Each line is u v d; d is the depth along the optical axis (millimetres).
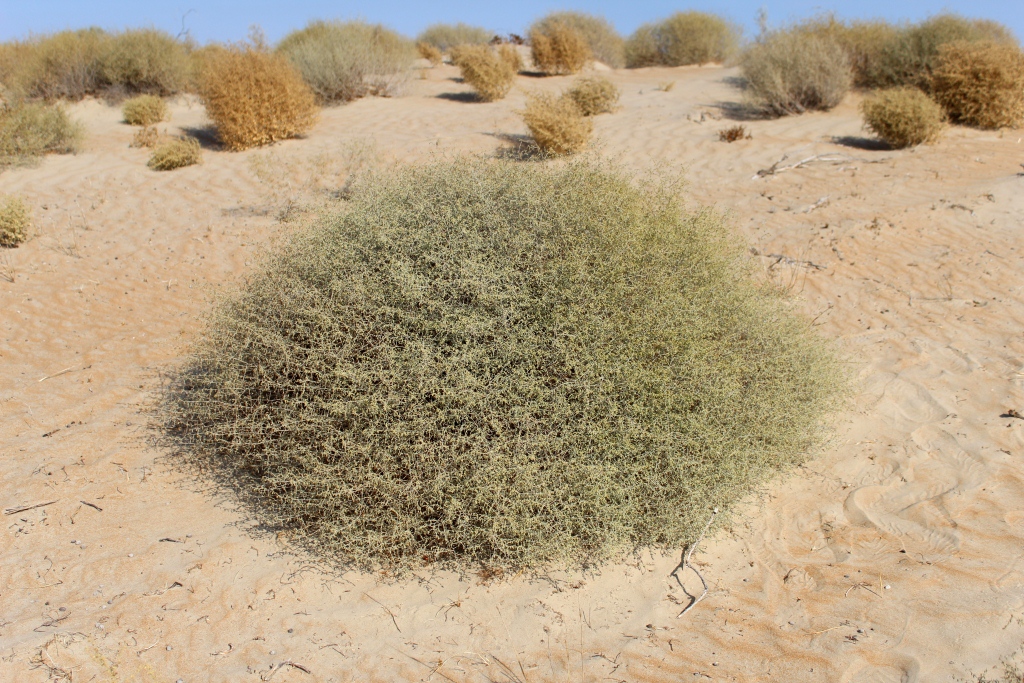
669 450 2766
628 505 2740
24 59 13555
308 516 3199
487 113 12734
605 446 2715
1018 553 2912
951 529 3086
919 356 4629
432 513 2867
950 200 7195
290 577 2990
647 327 2834
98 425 4238
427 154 9836
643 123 11773
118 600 2910
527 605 2807
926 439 3783
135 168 9727
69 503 3496
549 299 2844
